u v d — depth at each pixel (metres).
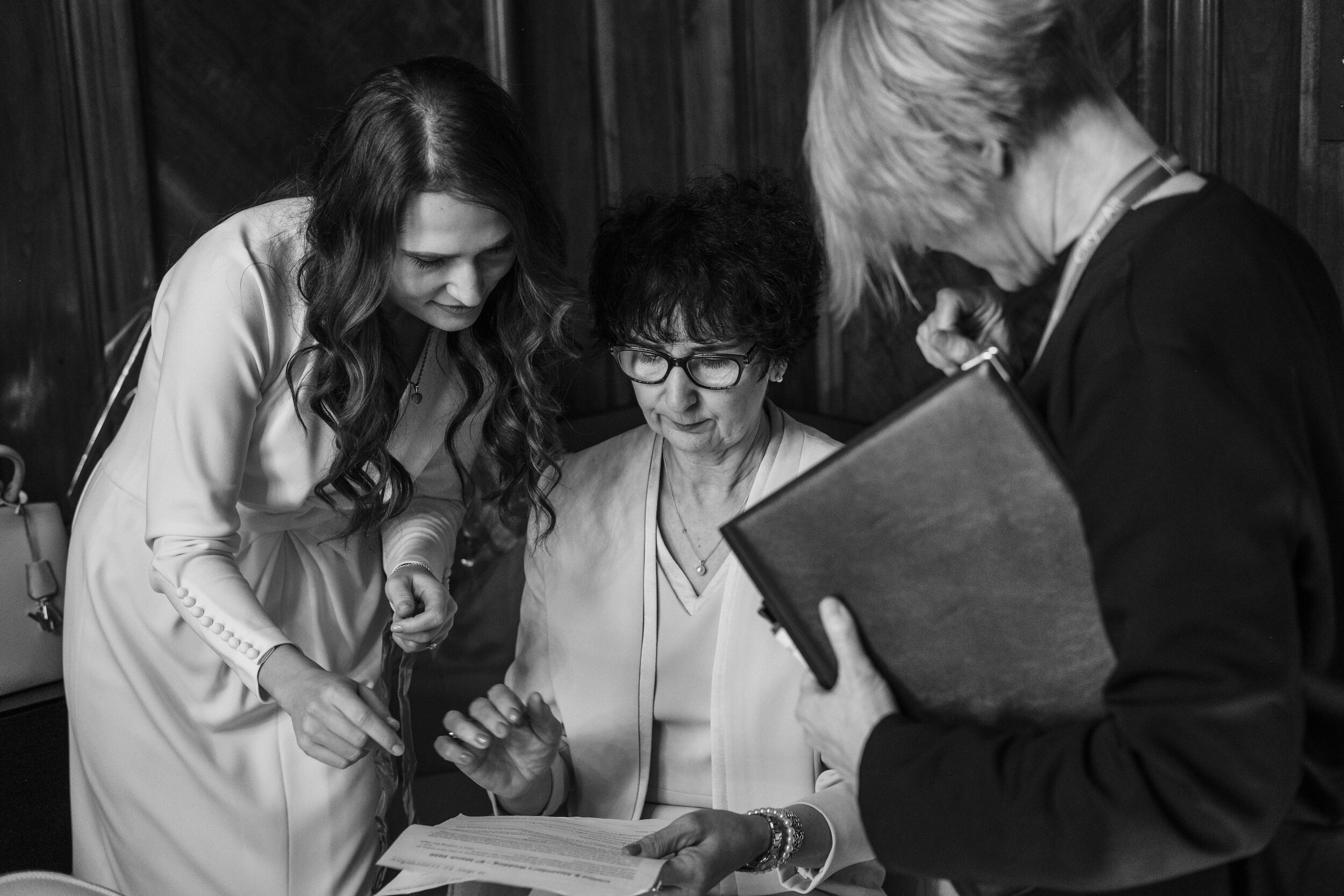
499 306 1.80
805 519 1.04
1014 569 0.99
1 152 2.53
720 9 2.77
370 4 2.74
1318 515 0.90
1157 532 0.86
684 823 1.44
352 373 1.64
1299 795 1.01
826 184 1.05
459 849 1.44
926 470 1.00
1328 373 0.96
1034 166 1.00
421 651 1.84
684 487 1.79
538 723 1.64
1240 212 0.96
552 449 1.86
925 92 0.96
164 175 2.66
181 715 1.80
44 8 2.52
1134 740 0.88
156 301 1.78
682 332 1.63
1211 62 2.64
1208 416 0.86
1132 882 0.92
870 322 2.79
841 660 1.04
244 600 1.63
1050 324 1.03
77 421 2.66
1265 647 0.85
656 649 1.78
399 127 1.53
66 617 1.88
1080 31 0.98
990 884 0.99
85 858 1.92
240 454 1.65
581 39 2.78
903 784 0.98
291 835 1.84
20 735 2.43
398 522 1.92
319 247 1.60
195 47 2.63
